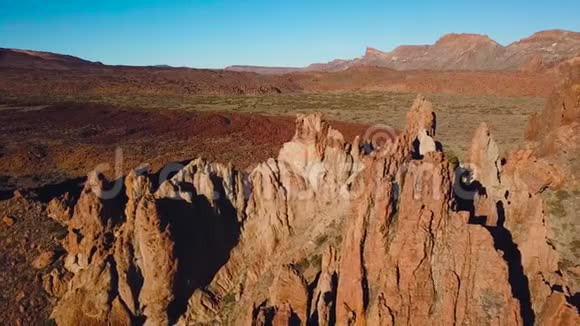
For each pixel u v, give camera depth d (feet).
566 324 96.22
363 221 100.53
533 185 136.15
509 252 111.75
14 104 430.61
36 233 154.61
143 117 381.60
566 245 124.88
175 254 114.32
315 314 102.53
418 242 97.66
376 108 476.95
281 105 506.48
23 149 267.18
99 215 131.13
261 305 106.22
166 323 114.62
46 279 133.49
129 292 114.62
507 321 94.17
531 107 461.37
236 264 124.06
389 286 97.40
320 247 115.14
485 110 447.83
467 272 97.25
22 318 126.62
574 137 151.94
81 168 249.96
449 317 95.61
